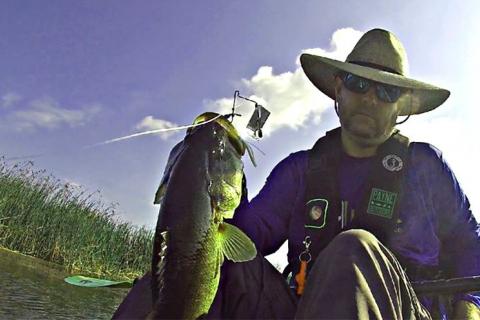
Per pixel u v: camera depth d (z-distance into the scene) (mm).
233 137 738
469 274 928
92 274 4598
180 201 653
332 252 653
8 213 4402
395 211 938
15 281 2832
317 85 1208
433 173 954
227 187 700
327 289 620
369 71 974
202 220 661
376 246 663
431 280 868
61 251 4426
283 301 862
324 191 974
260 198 1024
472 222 963
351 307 593
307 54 1112
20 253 4211
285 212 1016
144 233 5629
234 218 949
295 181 1021
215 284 693
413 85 974
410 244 924
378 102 963
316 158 1004
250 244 695
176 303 643
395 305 642
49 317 2129
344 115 985
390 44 1043
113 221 5293
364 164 990
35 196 4562
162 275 637
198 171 671
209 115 735
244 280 845
